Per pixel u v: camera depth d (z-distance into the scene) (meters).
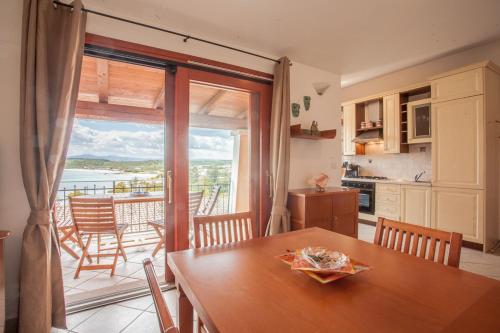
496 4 2.21
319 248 1.19
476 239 3.21
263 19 2.36
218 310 0.77
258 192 3.04
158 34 2.36
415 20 2.44
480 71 3.13
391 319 0.73
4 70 1.78
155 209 4.25
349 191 3.19
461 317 0.74
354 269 1.02
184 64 2.49
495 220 3.34
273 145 2.96
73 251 2.98
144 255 3.14
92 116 3.70
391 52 3.18
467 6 2.23
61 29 1.84
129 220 4.08
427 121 3.90
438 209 3.56
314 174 3.49
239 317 0.74
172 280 2.43
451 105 3.41
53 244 1.78
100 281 2.44
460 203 3.34
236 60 2.82
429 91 4.07
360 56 3.24
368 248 1.34
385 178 4.73
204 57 2.62
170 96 2.46
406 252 1.38
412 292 0.89
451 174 3.42
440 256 1.23
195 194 2.64
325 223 2.97
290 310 0.77
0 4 1.77
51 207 1.75
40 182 1.67
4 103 1.78
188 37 2.45
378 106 4.83
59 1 1.90
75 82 1.89
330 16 2.33
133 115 3.89
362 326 0.70
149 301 2.12
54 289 1.76
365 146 5.07
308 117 3.44
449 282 0.96
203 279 0.98
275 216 2.85
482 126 3.14
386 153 4.43
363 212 4.68
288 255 1.21
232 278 0.99
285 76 2.95
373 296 0.86
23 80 1.70
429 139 3.84
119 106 3.81
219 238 1.55
